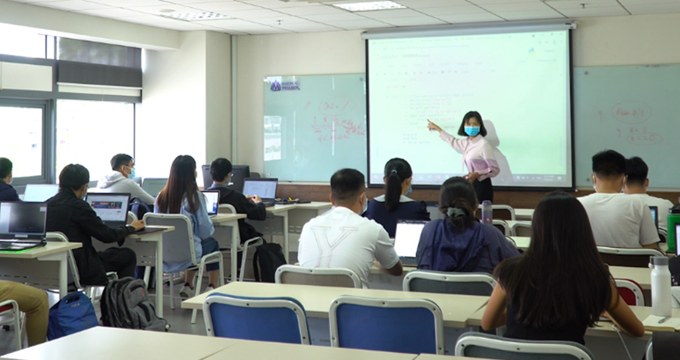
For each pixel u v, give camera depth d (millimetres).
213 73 8805
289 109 8922
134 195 6707
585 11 7262
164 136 8922
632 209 3891
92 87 8266
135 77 8859
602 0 6645
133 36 8039
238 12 7324
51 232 4387
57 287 4250
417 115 8328
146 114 9008
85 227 4484
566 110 7754
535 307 2156
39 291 3953
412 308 2457
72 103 8125
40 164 7766
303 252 3314
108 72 8414
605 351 3162
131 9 7090
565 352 1886
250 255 6617
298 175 8930
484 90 8047
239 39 9109
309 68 8805
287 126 8945
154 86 8945
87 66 8102
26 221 4199
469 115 7688
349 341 2580
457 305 2715
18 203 4230
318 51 8750
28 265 4309
